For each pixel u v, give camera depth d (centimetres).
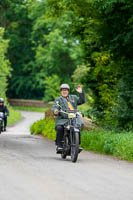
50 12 4522
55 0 4325
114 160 2581
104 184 1675
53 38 13938
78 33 4684
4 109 5972
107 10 3747
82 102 2562
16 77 17562
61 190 1473
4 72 10588
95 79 4769
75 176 1822
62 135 2523
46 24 14525
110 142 2950
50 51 14212
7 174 1712
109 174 1959
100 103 4819
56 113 2494
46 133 4822
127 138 2866
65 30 4775
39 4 11788
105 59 4338
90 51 4862
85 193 1460
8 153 2584
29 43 17338
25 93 18125
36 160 2320
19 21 15588
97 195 1448
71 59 14162
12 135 4906
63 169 2016
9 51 17400
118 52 4191
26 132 7062
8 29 15462
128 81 3953
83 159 2572
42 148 3216
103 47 4391
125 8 3588
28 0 5434
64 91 2558
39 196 1344
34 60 17625
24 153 2697
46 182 1603
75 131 2381
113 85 4428
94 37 4175
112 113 4088
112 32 4069
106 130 3766
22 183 1539
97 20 4050
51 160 2384
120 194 1503
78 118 2486
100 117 4341
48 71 15788
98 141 3114
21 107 16600
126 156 2620
